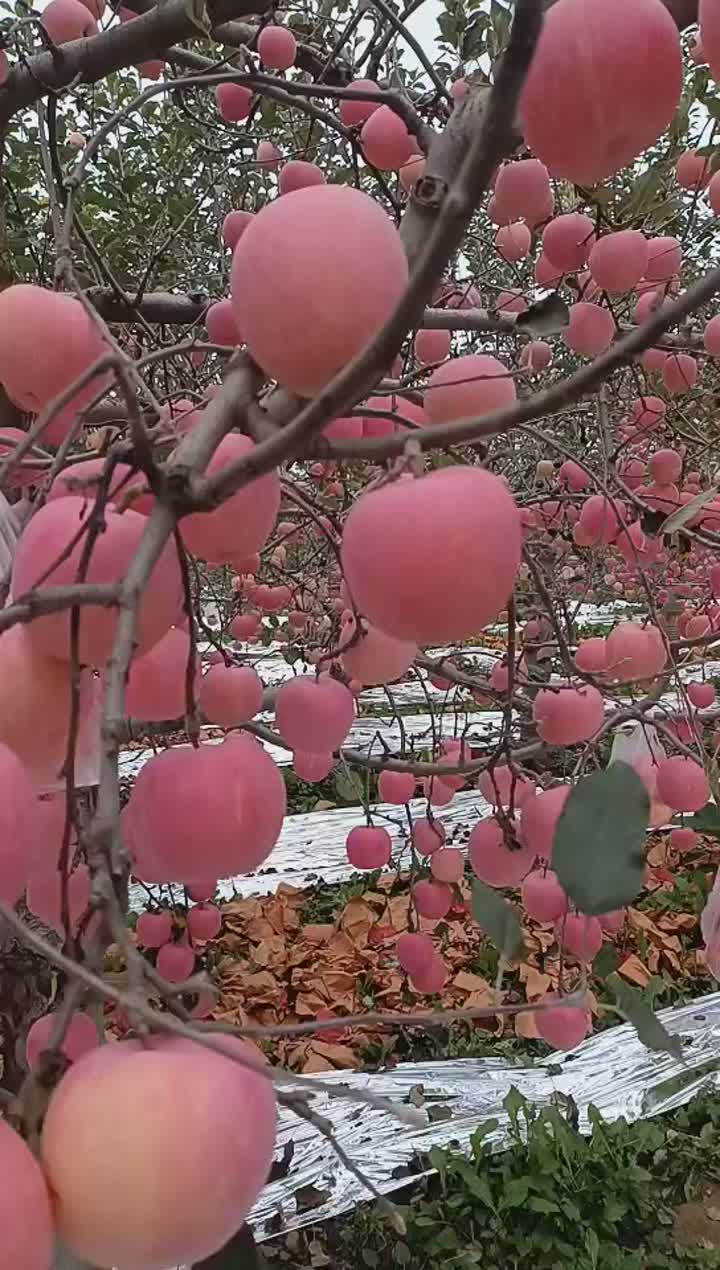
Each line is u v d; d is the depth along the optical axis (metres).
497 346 2.66
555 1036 1.58
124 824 0.84
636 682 1.74
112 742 0.59
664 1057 3.59
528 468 3.71
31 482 1.22
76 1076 0.55
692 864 5.26
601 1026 3.82
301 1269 2.76
